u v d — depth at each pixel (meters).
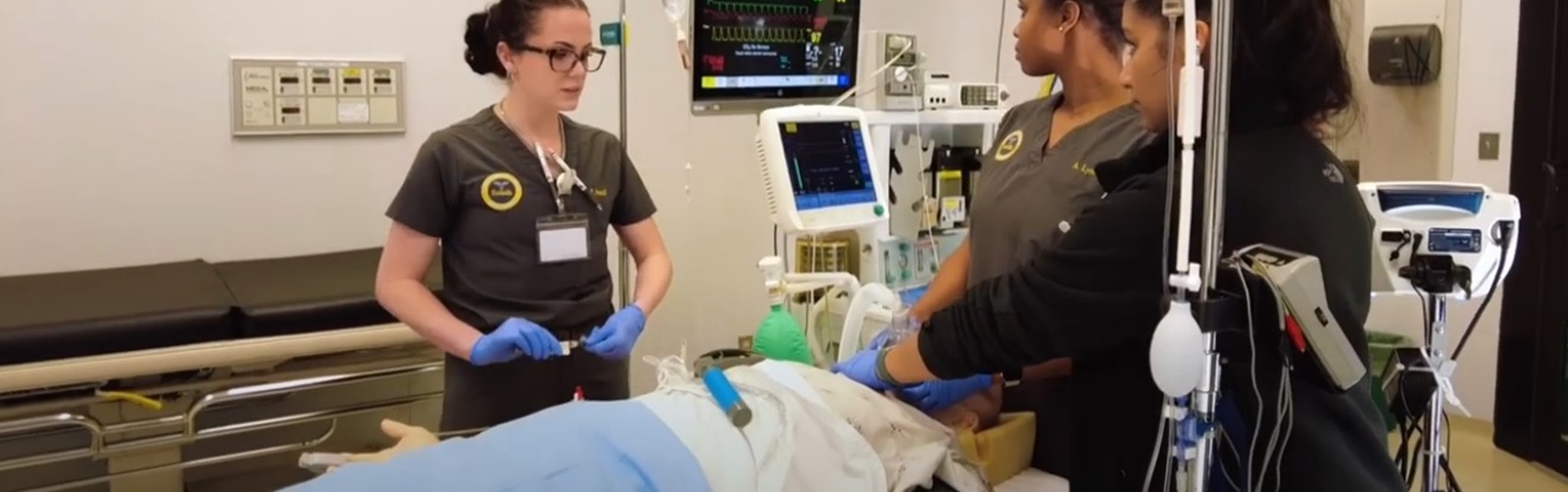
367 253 2.75
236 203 2.66
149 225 2.58
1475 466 3.73
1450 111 3.88
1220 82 1.01
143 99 2.53
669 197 3.24
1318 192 1.20
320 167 2.74
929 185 2.51
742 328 3.46
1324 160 1.24
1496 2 3.75
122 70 2.51
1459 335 4.05
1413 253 1.92
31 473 2.42
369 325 2.23
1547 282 3.62
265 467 2.63
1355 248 1.22
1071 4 1.74
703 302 3.35
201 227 2.63
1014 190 1.85
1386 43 3.96
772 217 2.12
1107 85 1.76
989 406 1.62
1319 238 1.18
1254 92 1.20
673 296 3.28
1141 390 1.32
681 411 1.27
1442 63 3.88
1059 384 1.64
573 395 2.07
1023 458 1.63
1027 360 1.29
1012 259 1.83
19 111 2.42
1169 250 1.12
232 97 2.61
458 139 1.99
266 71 2.63
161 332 2.05
